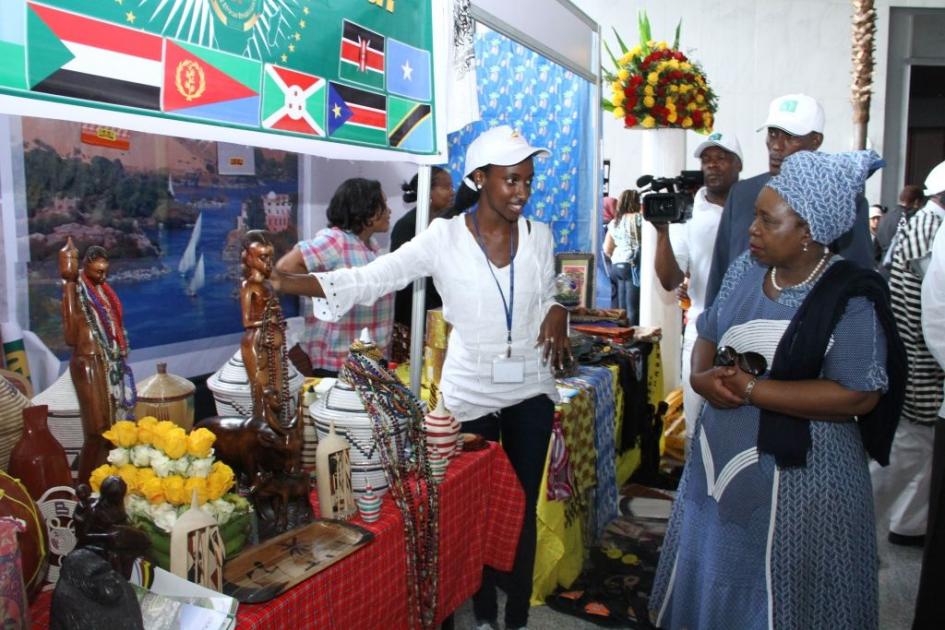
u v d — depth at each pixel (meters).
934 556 2.17
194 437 1.21
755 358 1.62
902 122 10.63
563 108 4.14
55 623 0.92
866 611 1.65
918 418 3.08
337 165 3.62
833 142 10.14
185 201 2.85
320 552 1.32
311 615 1.26
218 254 3.03
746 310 1.71
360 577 1.40
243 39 1.43
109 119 1.19
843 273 1.57
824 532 1.61
